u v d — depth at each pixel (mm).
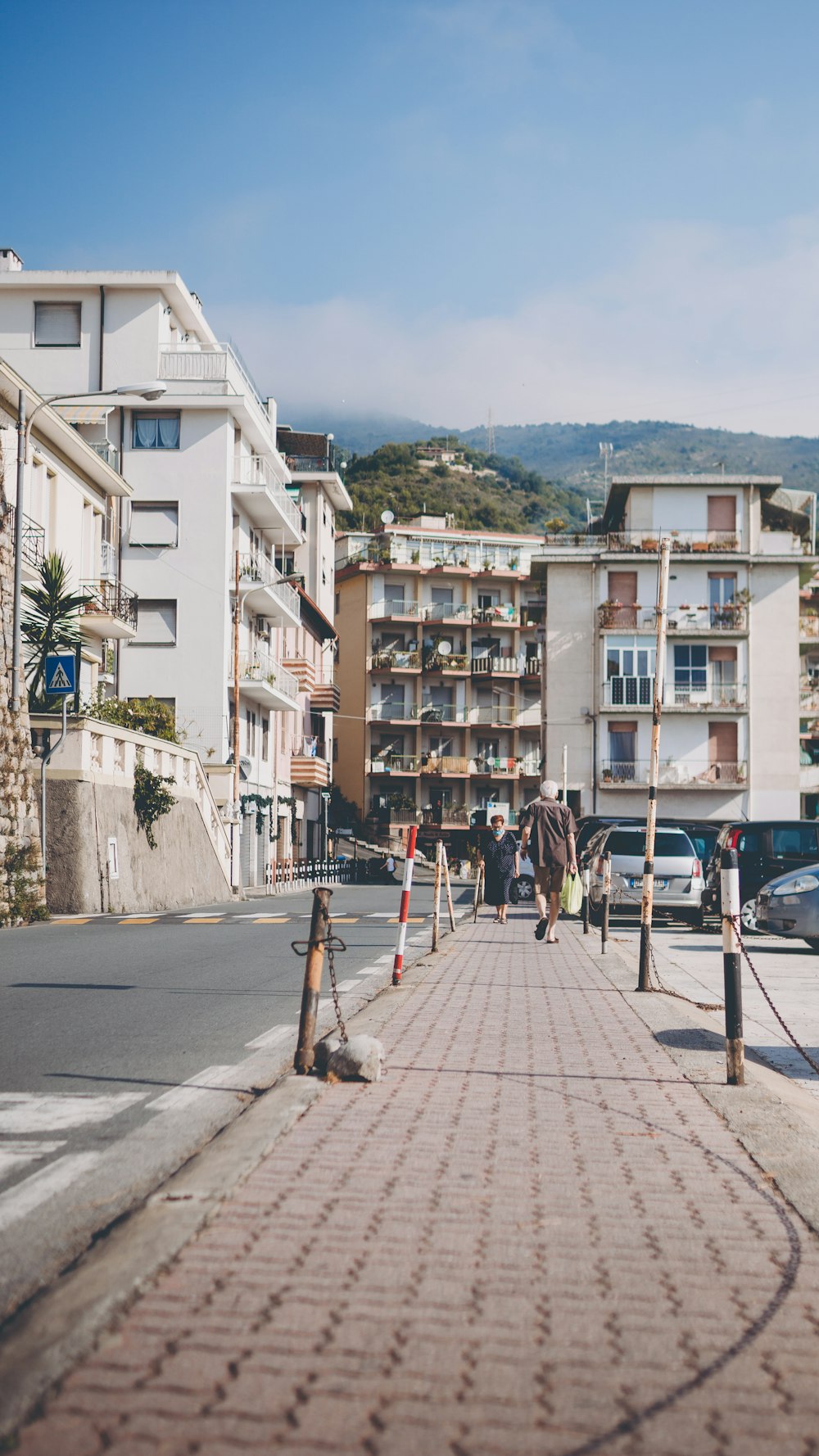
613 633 59469
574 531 65188
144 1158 5188
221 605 43375
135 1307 3377
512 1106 6141
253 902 32938
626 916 25250
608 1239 4121
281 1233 4039
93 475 34625
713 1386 3041
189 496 43625
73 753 25000
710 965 15352
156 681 43250
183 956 14586
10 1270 3812
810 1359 3215
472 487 175250
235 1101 6324
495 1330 3322
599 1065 7379
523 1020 9180
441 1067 7148
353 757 81562
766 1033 9695
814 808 66312
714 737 59469
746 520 60188
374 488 150000
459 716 81500
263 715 51250
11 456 27938
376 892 42562
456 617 81438
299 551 73000
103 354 43375
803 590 70188
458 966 13531
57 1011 9648
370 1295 3527
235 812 39500
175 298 44719
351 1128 5555
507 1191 4637
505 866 22609
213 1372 2988
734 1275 3816
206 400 43094
